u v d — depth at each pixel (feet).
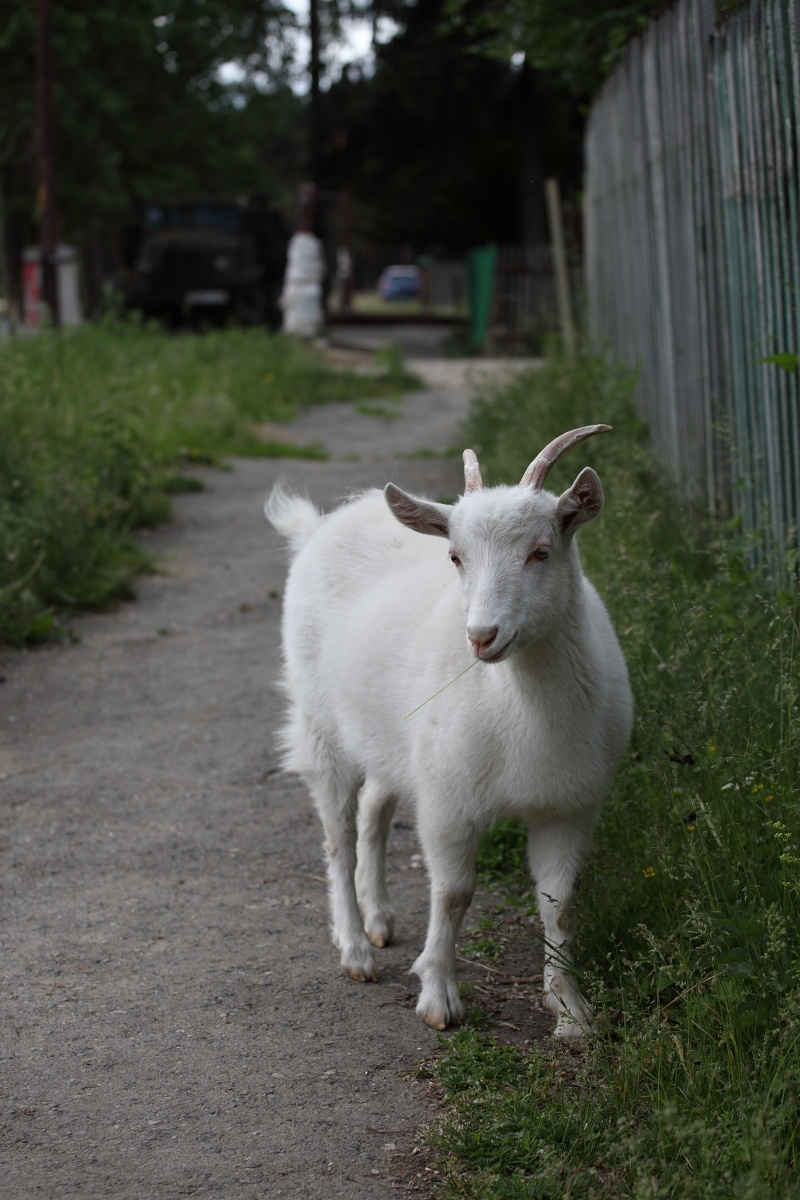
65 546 27.99
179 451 41.19
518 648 11.22
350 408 56.24
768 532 18.92
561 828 12.57
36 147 78.43
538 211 93.25
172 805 18.31
